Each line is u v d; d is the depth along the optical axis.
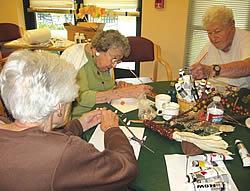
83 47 1.76
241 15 3.04
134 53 2.66
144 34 3.40
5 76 0.71
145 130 1.24
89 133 1.20
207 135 1.18
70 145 0.69
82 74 1.68
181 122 1.27
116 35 1.61
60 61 0.77
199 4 3.13
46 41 2.92
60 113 0.81
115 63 1.68
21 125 0.74
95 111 1.27
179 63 3.46
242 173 0.95
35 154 0.66
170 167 0.97
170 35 3.35
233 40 1.95
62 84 0.73
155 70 2.77
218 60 2.07
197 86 1.43
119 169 0.78
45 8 3.65
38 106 0.71
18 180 0.65
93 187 0.72
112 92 1.63
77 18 3.51
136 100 1.59
